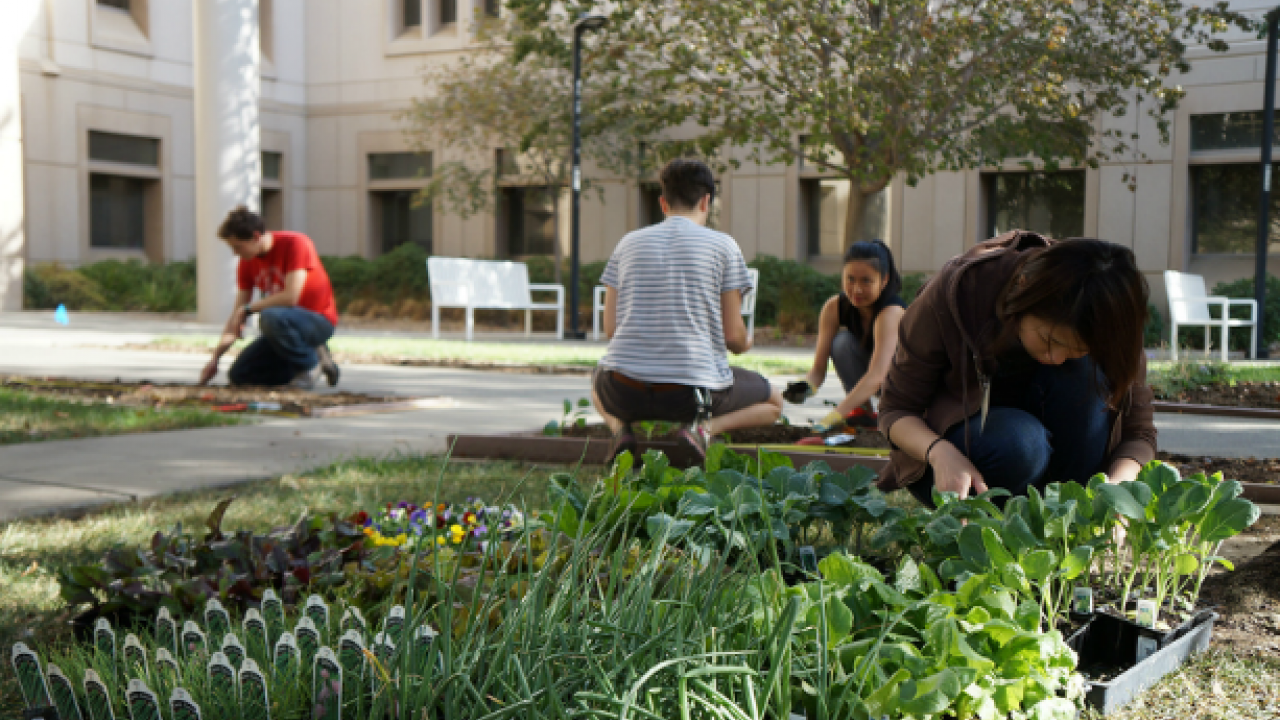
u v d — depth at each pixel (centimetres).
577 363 995
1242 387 746
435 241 2027
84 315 1727
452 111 1695
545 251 1952
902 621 165
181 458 467
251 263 750
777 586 170
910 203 1595
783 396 508
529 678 153
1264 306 1191
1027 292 212
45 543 307
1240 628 227
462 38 1934
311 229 2144
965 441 261
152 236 2034
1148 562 219
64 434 530
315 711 160
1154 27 1220
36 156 1839
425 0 1988
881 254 449
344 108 2086
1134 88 1436
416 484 396
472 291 1394
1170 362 823
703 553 190
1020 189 1570
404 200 2098
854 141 1311
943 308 258
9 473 427
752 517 220
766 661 160
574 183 1456
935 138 1264
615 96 1536
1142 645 204
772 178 1684
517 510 314
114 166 1947
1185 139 1427
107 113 1923
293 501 362
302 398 687
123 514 351
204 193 1507
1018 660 158
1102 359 209
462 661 156
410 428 573
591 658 152
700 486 242
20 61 1808
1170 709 185
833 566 182
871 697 146
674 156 1459
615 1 1324
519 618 162
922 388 274
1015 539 192
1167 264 1450
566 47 1495
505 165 1902
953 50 1184
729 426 457
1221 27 1177
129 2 1989
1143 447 270
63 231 1883
